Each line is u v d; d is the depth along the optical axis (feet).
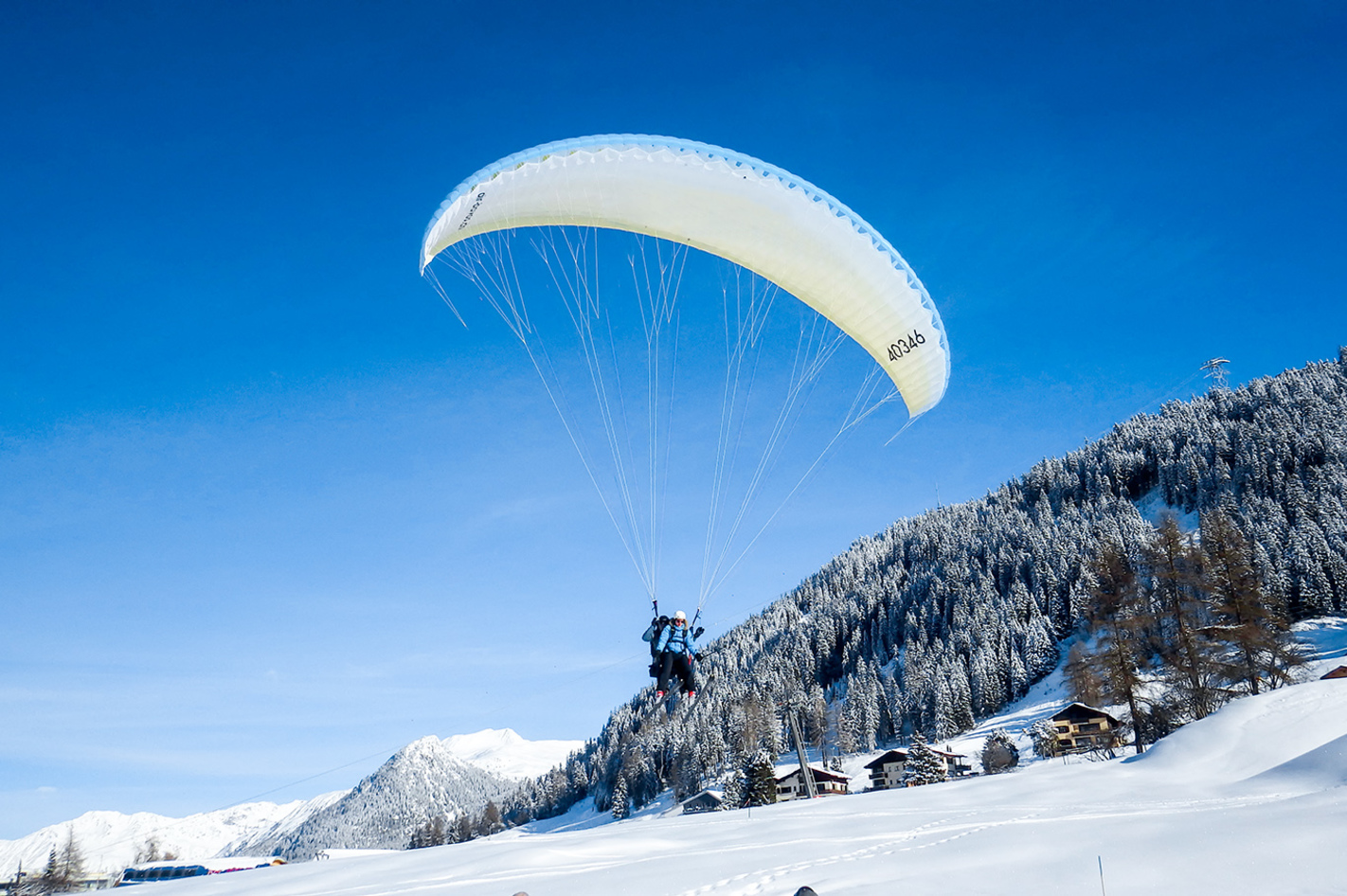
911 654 362.74
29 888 237.25
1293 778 54.49
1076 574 353.92
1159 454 446.60
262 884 50.44
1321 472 342.23
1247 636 122.21
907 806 65.00
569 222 48.01
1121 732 150.92
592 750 490.90
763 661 453.58
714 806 248.11
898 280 47.55
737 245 48.03
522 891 39.50
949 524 536.01
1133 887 28.45
